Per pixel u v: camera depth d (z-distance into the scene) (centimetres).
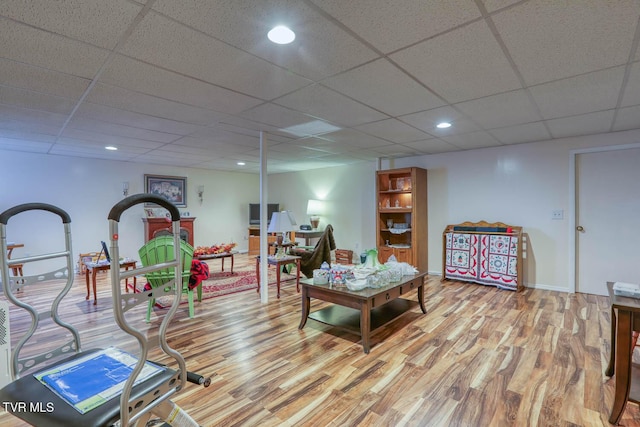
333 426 172
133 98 262
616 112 304
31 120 323
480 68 209
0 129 358
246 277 526
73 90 243
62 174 548
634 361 233
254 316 342
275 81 229
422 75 220
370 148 489
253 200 838
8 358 186
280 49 183
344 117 321
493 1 140
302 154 544
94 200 582
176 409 122
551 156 429
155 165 660
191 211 716
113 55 188
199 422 174
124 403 97
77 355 136
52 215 538
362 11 147
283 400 195
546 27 161
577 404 188
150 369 123
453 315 339
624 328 166
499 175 470
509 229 447
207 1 138
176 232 116
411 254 514
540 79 226
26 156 513
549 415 178
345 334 294
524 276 453
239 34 166
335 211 700
